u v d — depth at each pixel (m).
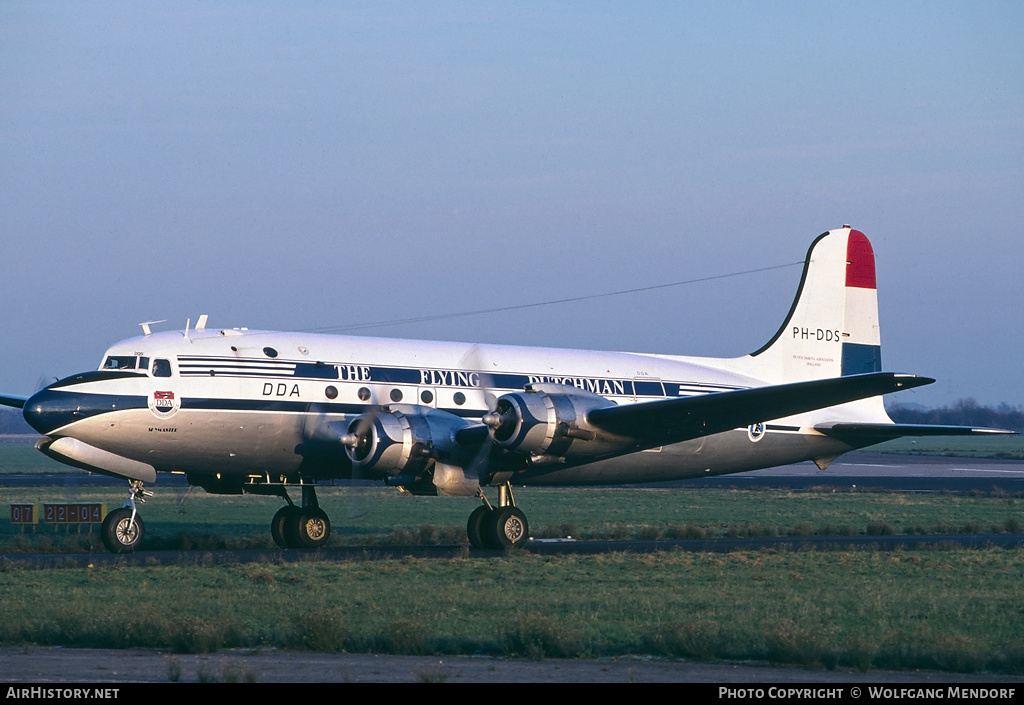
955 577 55.44
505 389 73.56
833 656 33.47
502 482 69.88
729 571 57.06
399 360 71.25
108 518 64.25
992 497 140.62
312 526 72.12
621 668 32.44
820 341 87.88
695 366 83.00
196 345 66.31
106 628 36.78
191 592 47.06
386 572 55.12
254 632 37.66
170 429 64.25
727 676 31.34
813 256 88.25
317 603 44.16
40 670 31.19
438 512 119.06
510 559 62.16
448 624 40.06
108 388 63.19
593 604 44.91
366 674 30.98
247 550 69.06
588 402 65.50
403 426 64.56
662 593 48.62
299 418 67.19
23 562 58.19
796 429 82.56
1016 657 33.91
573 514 114.31
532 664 33.00
